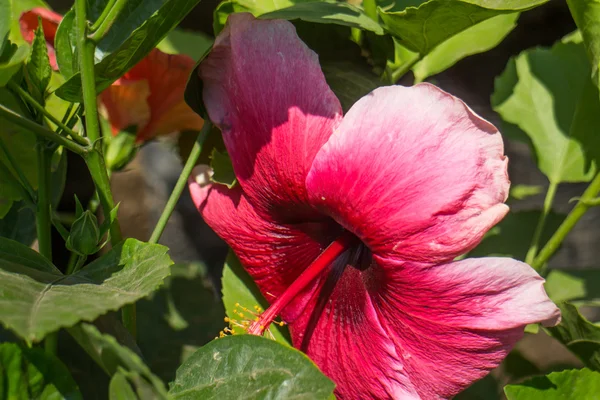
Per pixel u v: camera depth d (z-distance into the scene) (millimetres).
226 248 935
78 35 433
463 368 434
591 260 976
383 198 428
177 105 490
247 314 498
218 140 486
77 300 391
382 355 448
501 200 418
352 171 432
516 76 566
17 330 368
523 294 419
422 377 441
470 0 441
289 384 398
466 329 428
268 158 453
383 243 434
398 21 459
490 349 428
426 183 421
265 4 498
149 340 509
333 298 465
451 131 419
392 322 445
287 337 487
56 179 492
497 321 422
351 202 435
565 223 518
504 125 562
